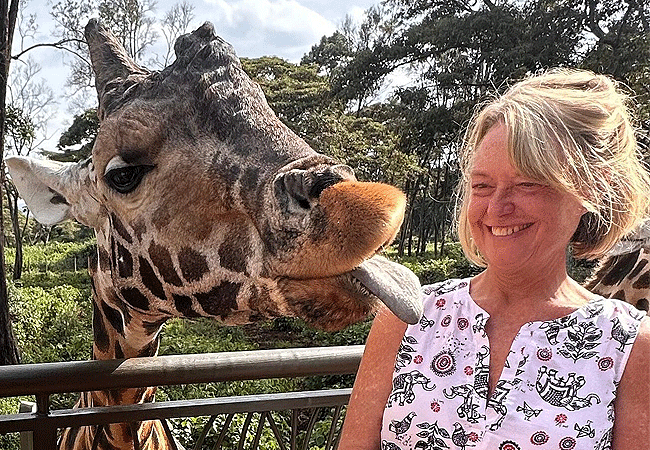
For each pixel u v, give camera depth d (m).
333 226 1.45
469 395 1.48
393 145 24.91
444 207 31.75
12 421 1.99
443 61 26.02
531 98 1.42
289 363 2.22
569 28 21.86
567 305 1.50
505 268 1.47
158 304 2.07
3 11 13.13
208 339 14.44
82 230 44.38
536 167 1.36
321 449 6.83
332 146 22.75
